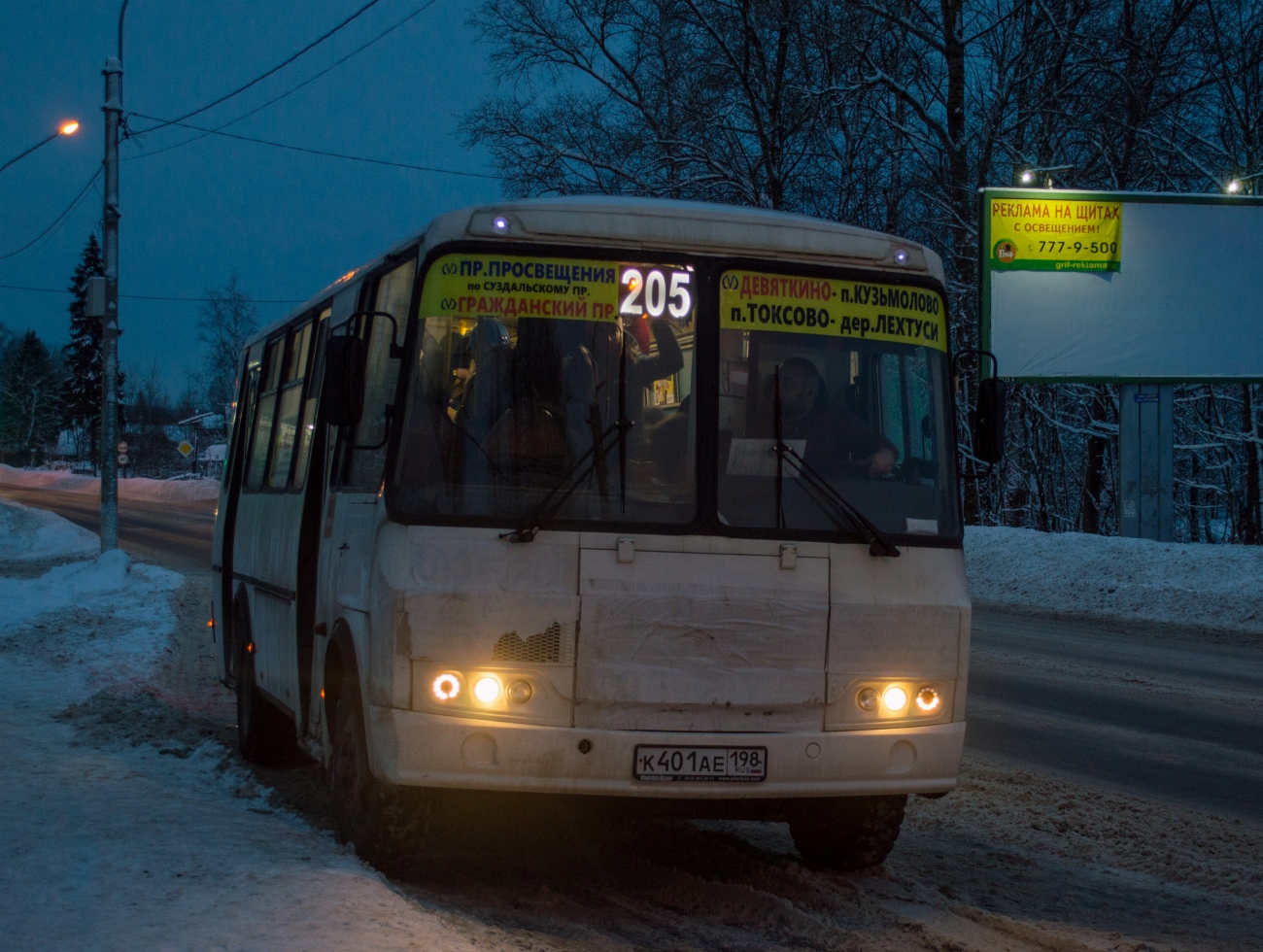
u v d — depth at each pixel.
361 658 5.23
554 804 5.10
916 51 30.36
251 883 4.54
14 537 30.55
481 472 5.05
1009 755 8.95
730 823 7.08
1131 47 28.22
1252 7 29.20
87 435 102.50
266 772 8.05
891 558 5.33
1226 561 20.73
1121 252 24.98
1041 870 6.26
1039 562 22.91
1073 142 29.95
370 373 6.00
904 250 5.67
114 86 21.72
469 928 4.52
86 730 8.74
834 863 5.91
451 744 4.83
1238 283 25.06
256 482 8.83
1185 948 5.09
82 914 4.16
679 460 5.18
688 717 4.99
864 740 5.15
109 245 22.00
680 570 5.07
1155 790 8.03
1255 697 11.81
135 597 17.62
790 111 30.30
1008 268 24.94
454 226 5.27
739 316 5.37
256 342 9.63
